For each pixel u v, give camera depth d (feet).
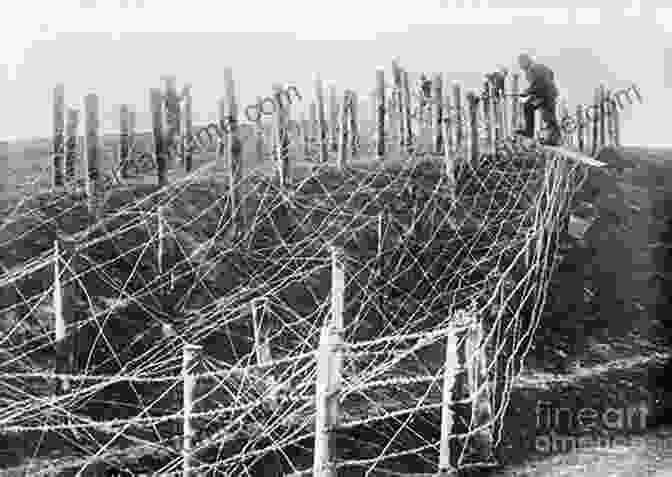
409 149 47.50
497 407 32.37
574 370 36.19
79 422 25.94
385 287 37.42
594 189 46.85
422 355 34.78
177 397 28.45
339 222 40.45
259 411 28.45
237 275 35.37
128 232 34.88
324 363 20.42
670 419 34.83
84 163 35.19
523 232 43.34
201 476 23.52
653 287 41.81
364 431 29.27
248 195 39.34
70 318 27.35
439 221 43.06
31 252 32.24
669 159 50.88
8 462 24.03
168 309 32.32
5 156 38.88
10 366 27.25
